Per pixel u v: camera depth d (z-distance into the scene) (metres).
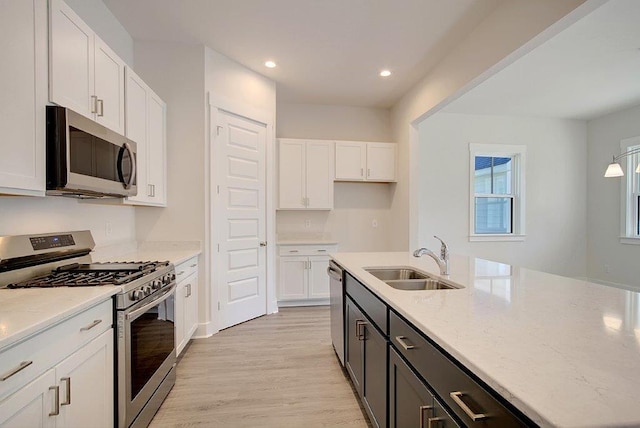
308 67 3.61
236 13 2.66
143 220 3.12
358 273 2.02
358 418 1.97
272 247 3.99
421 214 4.93
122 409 1.55
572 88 4.01
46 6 1.49
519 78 3.71
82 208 2.29
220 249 3.37
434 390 1.05
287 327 3.51
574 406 0.60
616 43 2.94
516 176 5.25
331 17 2.70
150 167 2.73
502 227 5.30
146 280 1.79
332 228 4.87
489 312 1.17
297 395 2.21
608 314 1.15
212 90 3.27
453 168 5.03
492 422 0.76
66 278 1.69
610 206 5.08
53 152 1.50
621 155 4.91
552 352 0.83
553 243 5.32
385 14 2.65
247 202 3.67
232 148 3.49
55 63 1.54
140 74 3.10
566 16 1.91
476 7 2.53
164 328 2.12
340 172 4.56
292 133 4.75
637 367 0.75
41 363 1.07
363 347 1.92
